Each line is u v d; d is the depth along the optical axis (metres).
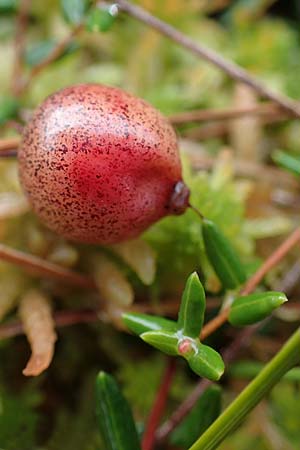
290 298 0.10
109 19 0.10
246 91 0.12
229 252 0.09
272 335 0.10
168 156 0.09
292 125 0.12
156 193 0.09
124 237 0.09
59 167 0.08
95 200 0.08
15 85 0.11
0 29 0.13
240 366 0.10
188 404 0.09
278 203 0.11
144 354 0.10
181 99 0.12
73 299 0.10
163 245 0.10
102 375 0.09
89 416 0.10
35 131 0.09
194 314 0.08
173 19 0.13
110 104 0.09
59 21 0.13
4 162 0.10
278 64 0.13
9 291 0.10
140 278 0.10
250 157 0.11
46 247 0.10
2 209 0.10
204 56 0.10
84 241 0.09
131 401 0.10
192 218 0.10
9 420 0.10
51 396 0.10
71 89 0.09
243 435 0.10
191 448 0.08
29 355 0.10
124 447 0.09
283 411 0.10
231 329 0.10
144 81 0.12
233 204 0.10
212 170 0.11
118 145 0.08
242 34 0.13
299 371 0.09
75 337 0.10
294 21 0.14
